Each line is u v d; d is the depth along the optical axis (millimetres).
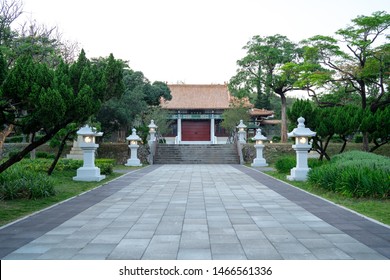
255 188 12820
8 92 7594
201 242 5742
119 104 29469
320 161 17031
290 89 33125
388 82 24156
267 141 41281
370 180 10086
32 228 6770
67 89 8828
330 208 8805
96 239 5957
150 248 5426
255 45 32188
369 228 6699
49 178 11633
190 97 49875
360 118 17250
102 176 15812
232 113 39688
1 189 10094
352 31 22625
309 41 24094
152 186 13500
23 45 16844
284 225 6961
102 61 24766
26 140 32094
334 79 24172
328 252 5211
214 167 24094
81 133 14828
